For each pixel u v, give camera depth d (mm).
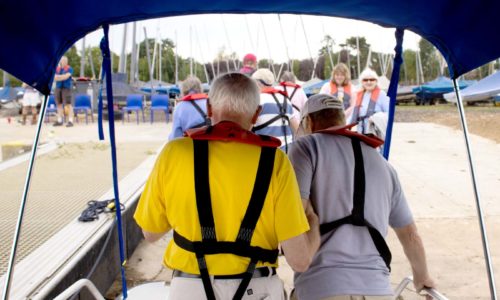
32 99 18359
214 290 1969
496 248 5664
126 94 20234
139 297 3549
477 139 14578
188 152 1990
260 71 5141
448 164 10672
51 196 5910
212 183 1956
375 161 2420
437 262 5285
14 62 2166
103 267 4477
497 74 6492
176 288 2027
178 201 1988
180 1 2443
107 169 7641
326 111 2631
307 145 2434
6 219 4980
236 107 2047
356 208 2320
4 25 2033
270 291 2049
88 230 4539
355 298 2203
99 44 2869
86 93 20688
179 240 2021
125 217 5195
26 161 8352
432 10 2576
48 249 4051
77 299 3701
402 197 2545
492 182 8859
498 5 2295
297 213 2006
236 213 1962
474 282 4809
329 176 2359
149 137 12477
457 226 6426
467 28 2566
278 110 4953
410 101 38188
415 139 14609
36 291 3299
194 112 4895
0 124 18516
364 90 6512
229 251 1963
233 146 1997
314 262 2309
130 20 2666
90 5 2350
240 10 2713
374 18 2850
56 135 13672
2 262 3789
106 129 15586
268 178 1967
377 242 2324
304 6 2629
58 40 2439
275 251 2066
